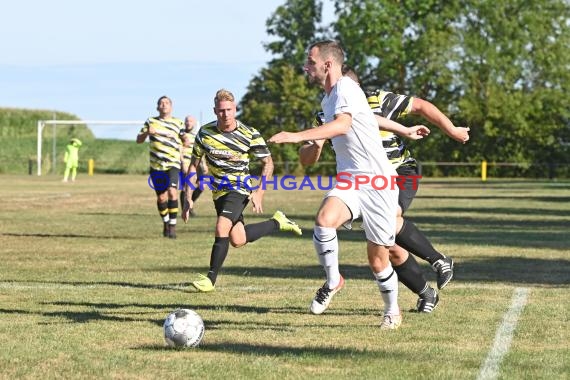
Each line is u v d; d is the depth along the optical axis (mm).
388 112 12836
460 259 20734
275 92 109875
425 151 98812
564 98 97938
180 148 26438
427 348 10695
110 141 111812
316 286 16156
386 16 100062
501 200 50031
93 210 39656
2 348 10523
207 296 14922
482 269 18766
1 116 115625
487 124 97000
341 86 11438
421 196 54625
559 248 23359
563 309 13523
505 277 17422
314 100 108375
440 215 37375
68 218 34562
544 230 29672
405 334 11594
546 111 98688
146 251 22562
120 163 107188
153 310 13438
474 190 63781
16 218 34406
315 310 12602
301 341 11125
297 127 108562
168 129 26141
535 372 9469
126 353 10297
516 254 21844
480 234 27922
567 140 99562
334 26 104062
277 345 10859
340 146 11820
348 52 102375
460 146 98562
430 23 99750
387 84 104250
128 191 57812
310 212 39312
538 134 98062
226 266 19359
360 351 10492
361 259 20781
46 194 53500
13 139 112688
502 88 98500
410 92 102500
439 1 102500
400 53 99812
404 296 14836
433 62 97750
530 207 43438
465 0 100312
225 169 16547
